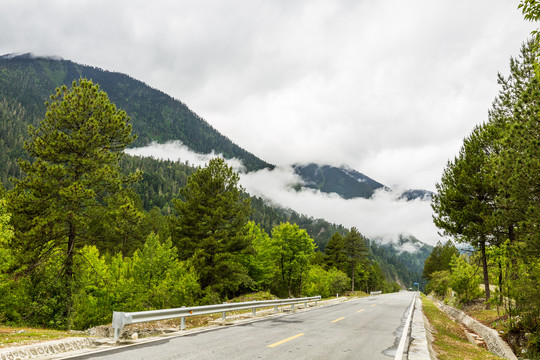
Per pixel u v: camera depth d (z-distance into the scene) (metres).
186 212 32.81
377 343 9.97
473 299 28.83
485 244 22.72
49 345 7.93
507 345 12.59
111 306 26.62
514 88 18.00
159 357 7.34
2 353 6.89
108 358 7.19
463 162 22.70
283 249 48.53
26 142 19.25
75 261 20.72
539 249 12.03
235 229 34.19
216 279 32.06
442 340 12.81
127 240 47.16
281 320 15.52
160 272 28.39
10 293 18.41
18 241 17.38
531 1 7.15
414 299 45.06
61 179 19.48
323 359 7.61
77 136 19.36
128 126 21.48
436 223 24.55
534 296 12.35
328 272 66.94
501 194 14.30
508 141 13.15
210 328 12.52
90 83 20.50
